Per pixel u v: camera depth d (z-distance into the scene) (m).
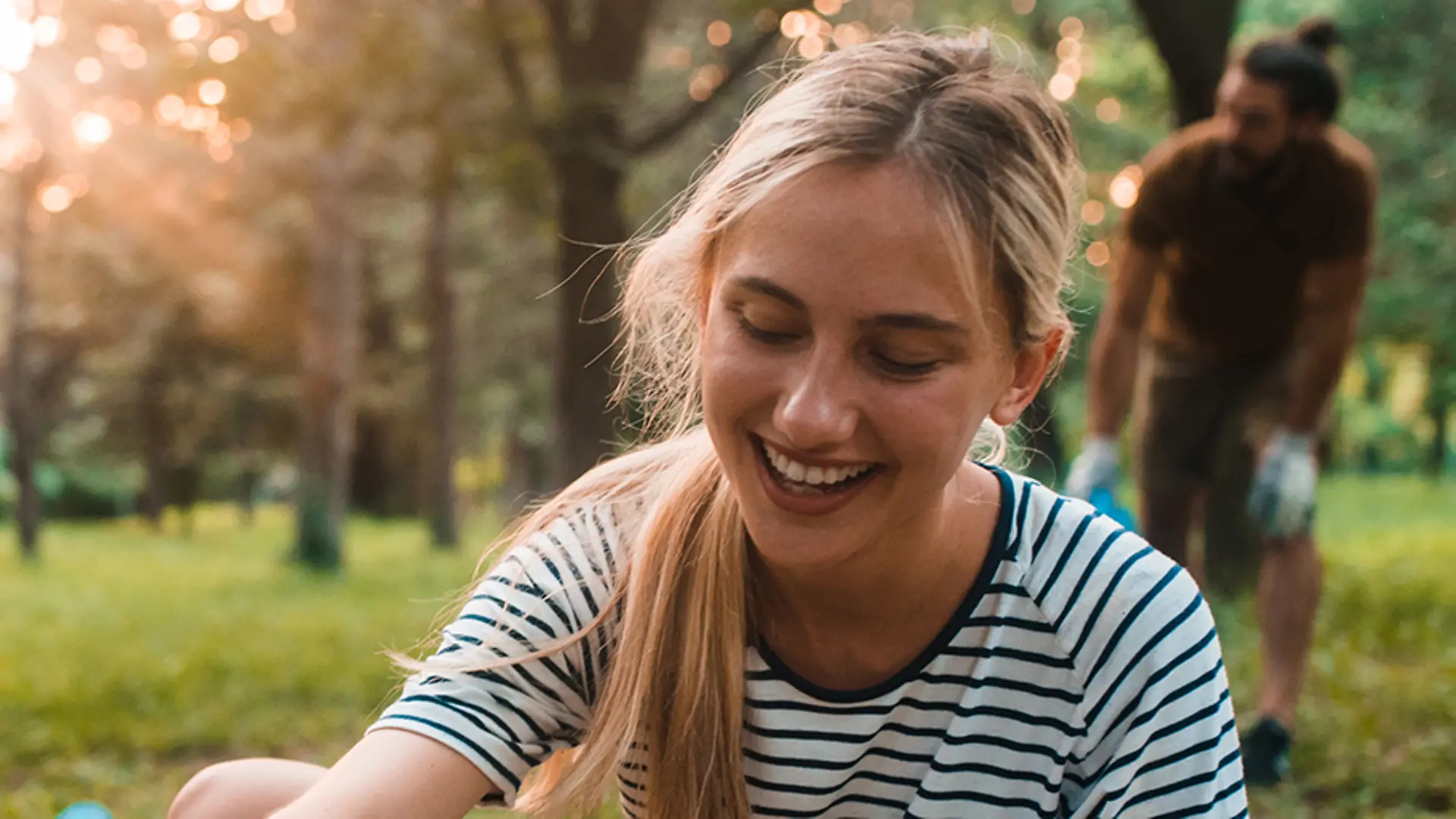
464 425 33.12
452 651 1.56
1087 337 15.03
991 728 1.55
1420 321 14.95
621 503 1.66
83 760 4.78
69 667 6.81
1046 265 1.33
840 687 1.55
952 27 1.55
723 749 1.57
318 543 14.24
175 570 15.50
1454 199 13.81
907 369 1.28
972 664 1.54
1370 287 14.75
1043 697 1.54
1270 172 3.58
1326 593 6.96
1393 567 8.43
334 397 14.55
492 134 9.90
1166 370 4.04
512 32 10.03
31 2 11.70
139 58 11.39
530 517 1.75
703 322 1.44
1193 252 3.77
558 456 10.34
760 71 1.86
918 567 1.48
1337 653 5.33
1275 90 3.52
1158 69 15.64
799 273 1.26
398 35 9.82
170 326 25.98
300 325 25.28
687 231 1.42
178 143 16.48
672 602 1.58
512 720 1.54
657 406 1.70
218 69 9.31
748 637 1.57
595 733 1.59
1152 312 4.07
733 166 1.32
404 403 27.48
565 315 10.14
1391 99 14.18
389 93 10.09
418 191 12.20
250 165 16.17
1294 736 4.01
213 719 5.37
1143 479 4.12
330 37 10.91
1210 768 1.54
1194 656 1.54
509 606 1.58
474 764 1.49
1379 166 14.15
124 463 30.56
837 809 1.61
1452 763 3.77
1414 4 13.63
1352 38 13.92
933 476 1.32
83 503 38.12
